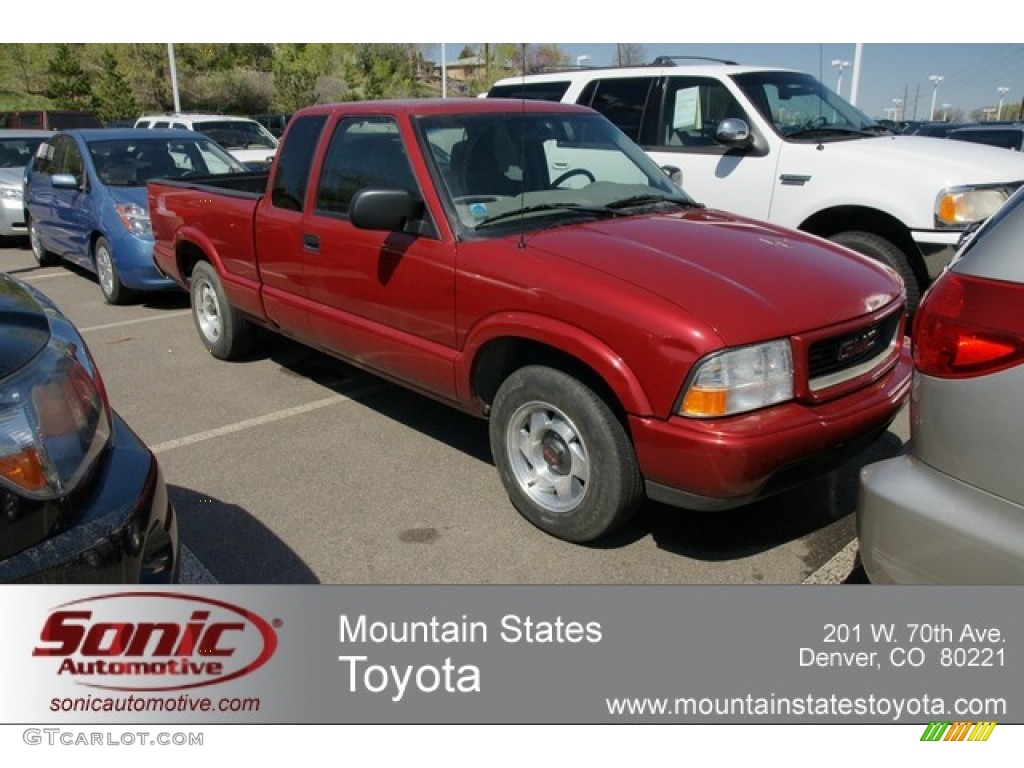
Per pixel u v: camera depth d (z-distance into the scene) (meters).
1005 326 2.08
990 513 2.12
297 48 38.72
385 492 4.05
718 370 2.91
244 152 15.23
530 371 3.45
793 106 6.70
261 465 4.38
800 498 3.94
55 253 9.81
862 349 3.34
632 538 3.59
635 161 4.73
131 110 36.03
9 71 44.31
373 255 4.13
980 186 5.50
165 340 6.89
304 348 6.51
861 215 6.02
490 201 3.93
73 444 2.16
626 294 3.11
